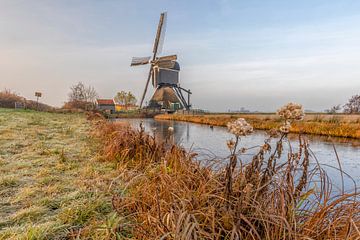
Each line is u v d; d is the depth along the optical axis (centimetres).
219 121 2345
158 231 178
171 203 197
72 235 203
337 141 1134
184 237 145
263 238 166
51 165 442
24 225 219
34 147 594
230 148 186
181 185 251
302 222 189
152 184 266
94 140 783
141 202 246
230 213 173
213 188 218
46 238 201
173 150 467
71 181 353
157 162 443
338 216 173
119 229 212
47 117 1755
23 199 280
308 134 1410
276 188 194
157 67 4528
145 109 4947
